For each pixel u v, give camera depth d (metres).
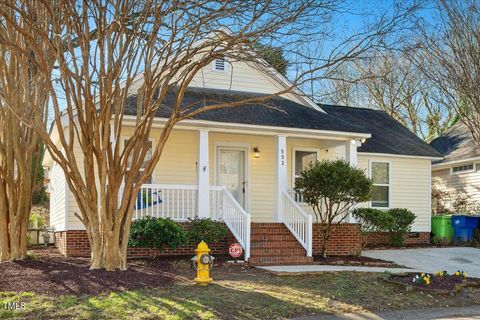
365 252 16.94
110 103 10.41
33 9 10.44
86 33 9.92
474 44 18.94
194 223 13.88
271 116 16.12
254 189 17.53
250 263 13.12
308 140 18.33
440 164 23.47
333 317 8.26
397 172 20.31
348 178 14.10
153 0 9.77
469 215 20.36
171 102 15.52
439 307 9.25
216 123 14.59
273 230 14.84
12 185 12.66
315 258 14.58
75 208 14.27
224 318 7.69
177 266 12.17
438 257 15.98
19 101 12.02
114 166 10.83
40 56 9.58
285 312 8.27
